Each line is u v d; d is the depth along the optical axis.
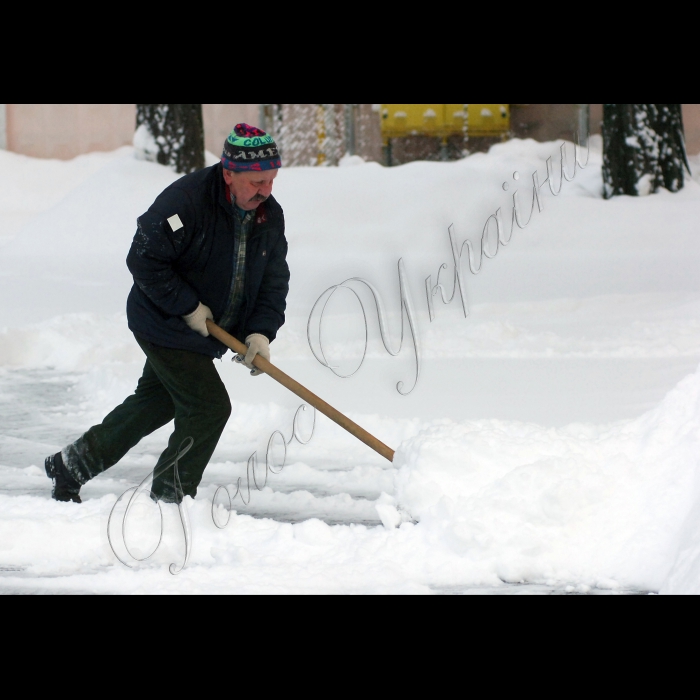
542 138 89.69
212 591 12.93
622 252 57.69
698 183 72.75
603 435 15.84
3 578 13.51
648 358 32.72
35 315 44.03
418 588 13.04
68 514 16.28
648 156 67.94
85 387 30.44
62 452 17.44
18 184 106.69
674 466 14.40
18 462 21.81
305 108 99.06
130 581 13.38
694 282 49.66
